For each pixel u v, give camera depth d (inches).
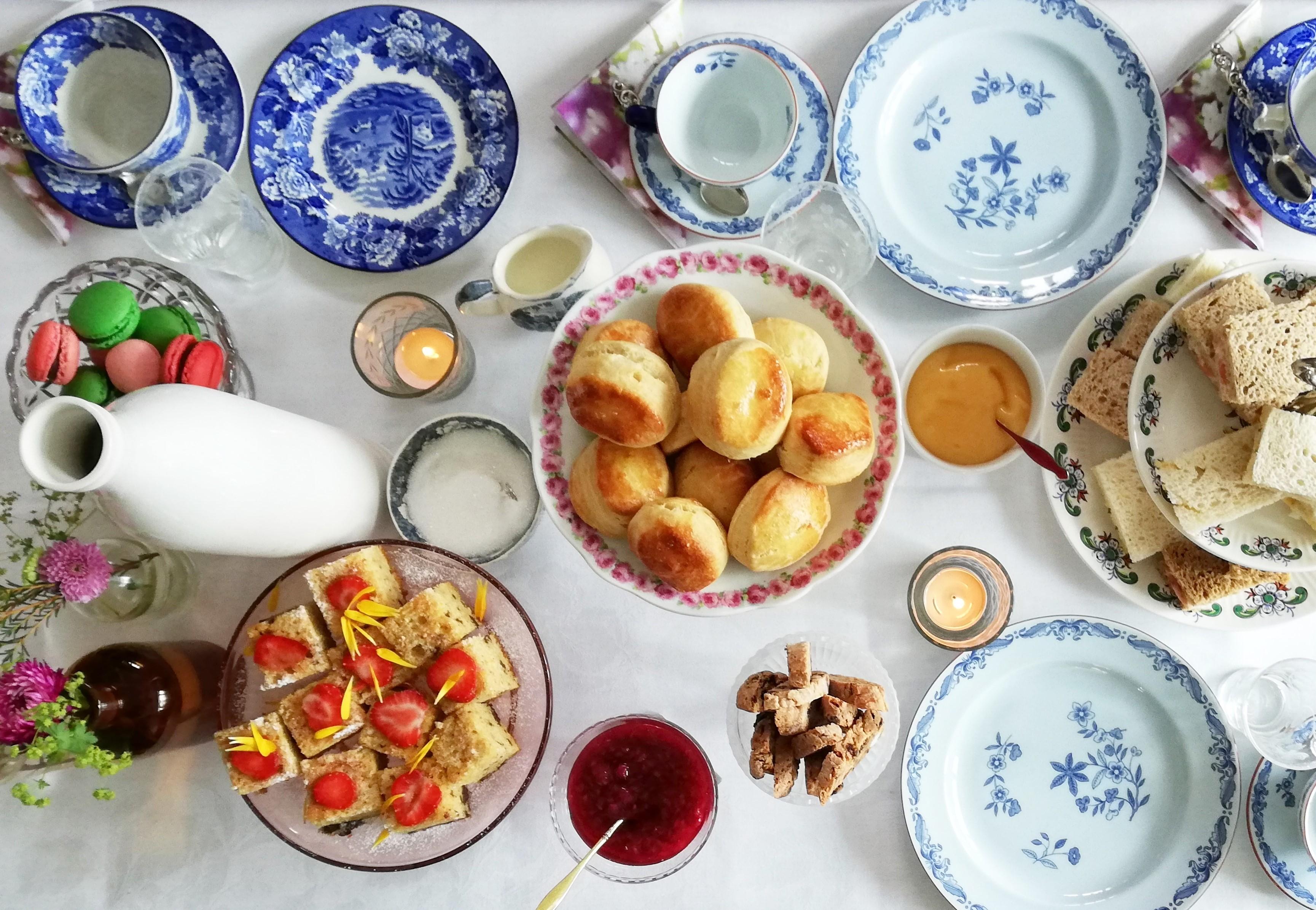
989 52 43.2
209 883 42.1
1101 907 41.2
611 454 34.2
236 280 44.2
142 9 43.4
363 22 42.8
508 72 44.7
